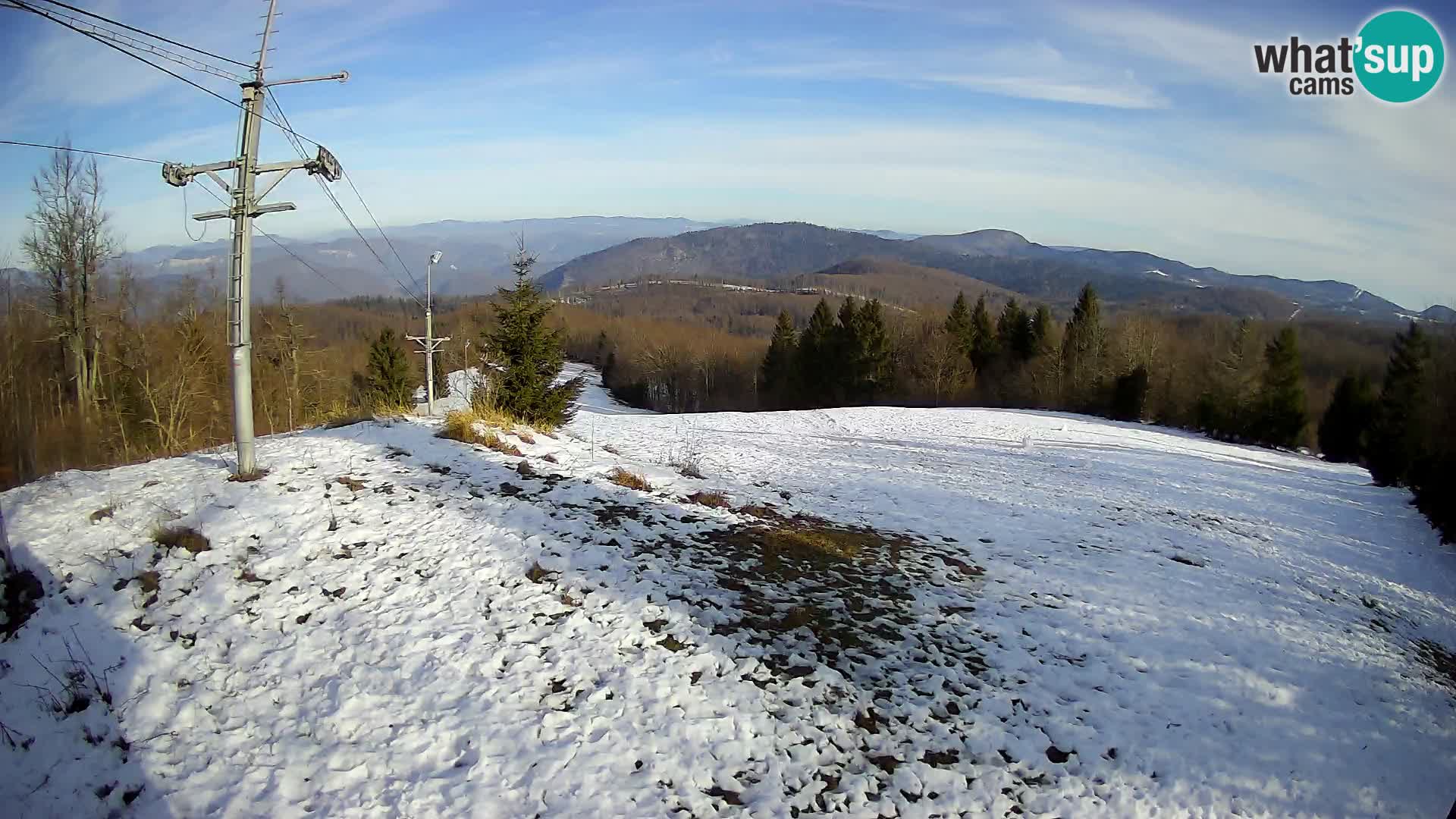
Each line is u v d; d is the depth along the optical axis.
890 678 5.96
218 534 7.24
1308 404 42.22
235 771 4.42
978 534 10.65
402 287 22.84
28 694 4.91
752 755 4.88
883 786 4.71
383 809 4.18
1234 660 6.92
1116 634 7.23
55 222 21.73
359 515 8.12
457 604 6.46
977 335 56.16
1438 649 8.45
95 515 7.52
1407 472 20.55
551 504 9.27
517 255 17.88
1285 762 5.38
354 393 37.59
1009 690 5.96
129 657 5.38
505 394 17.58
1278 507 16.06
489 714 5.03
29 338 21.69
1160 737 5.52
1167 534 11.83
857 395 51.53
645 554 7.94
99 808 4.12
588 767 4.59
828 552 8.80
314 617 6.16
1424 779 5.40
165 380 24.23
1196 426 42.50
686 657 5.91
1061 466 19.02
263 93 8.41
